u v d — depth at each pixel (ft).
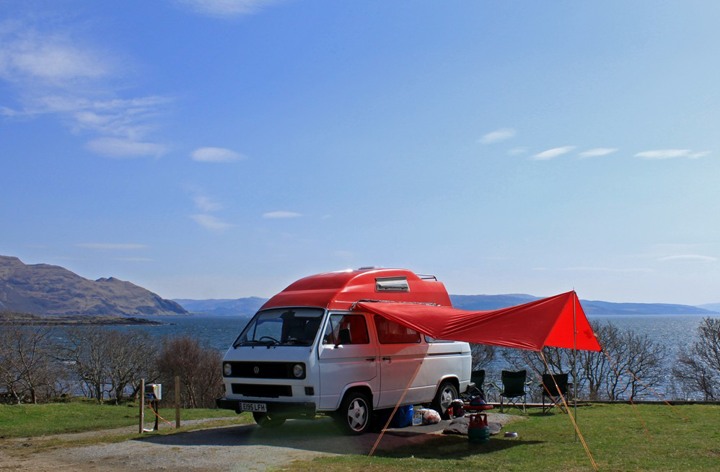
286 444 40.14
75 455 37.60
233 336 428.56
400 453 37.27
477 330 41.27
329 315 43.65
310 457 35.47
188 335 239.91
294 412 41.32
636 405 65.21
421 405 52.21
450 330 41.96
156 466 33.94
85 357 186.50
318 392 41.57
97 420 57.77
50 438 46.70
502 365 197.77
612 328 175.01
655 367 177.68
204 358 206.59
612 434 43.73
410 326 43.39
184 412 67.31
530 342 40.06
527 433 45.03
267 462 34.30
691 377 171.53
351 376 43.83
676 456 35.06
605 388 165.17
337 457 35.29
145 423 55.98
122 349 189.88
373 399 45.42
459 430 44.14
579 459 34.47
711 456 34.96
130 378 191.11
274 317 45.24
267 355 42.93
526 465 32.86
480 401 41.16
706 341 175.52
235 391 44.91
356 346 44.65
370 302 46.55
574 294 42.27
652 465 32.50
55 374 175.11
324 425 49.06
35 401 155.84
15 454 38.63
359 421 44.37
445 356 52.34
